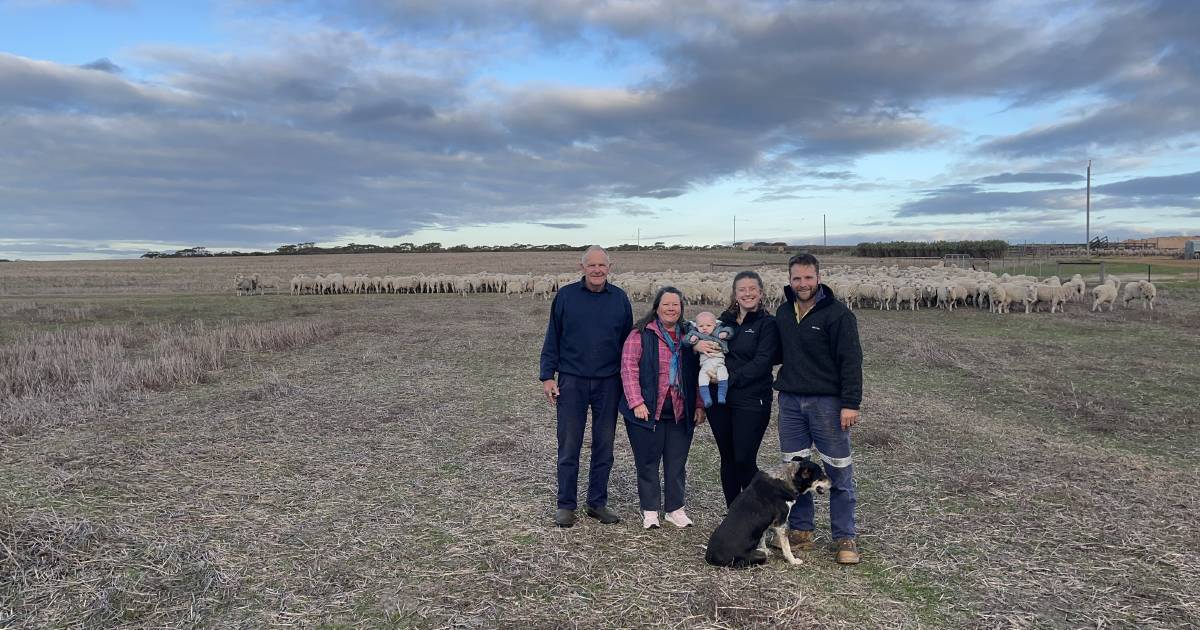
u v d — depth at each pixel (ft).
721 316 16.72
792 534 15.81
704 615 12.67
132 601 13.16
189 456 23.13
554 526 17.19
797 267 14.83
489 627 12.30
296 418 28.89
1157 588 13.62
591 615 12.71
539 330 61.31
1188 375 36.09
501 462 22.71
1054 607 12.96
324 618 12.64
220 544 15.76
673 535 16.67
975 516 17.61
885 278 96.73
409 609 12.92
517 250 410.52
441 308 86.38
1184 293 84.84
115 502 18.48
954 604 13.10
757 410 15.83
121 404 31.30
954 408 30.30
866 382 36.50
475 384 36.65
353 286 119.96
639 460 17.07
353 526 17.07
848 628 12.21
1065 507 18.11
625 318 17.63
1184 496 18.74
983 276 97.81
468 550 15.66
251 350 49.06
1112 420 27.30
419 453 23.76
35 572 14.06
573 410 17.24
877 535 16.53
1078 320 62.54
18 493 18.94
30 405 30.07
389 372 40.42
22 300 95.71
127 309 81.76
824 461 15.26
